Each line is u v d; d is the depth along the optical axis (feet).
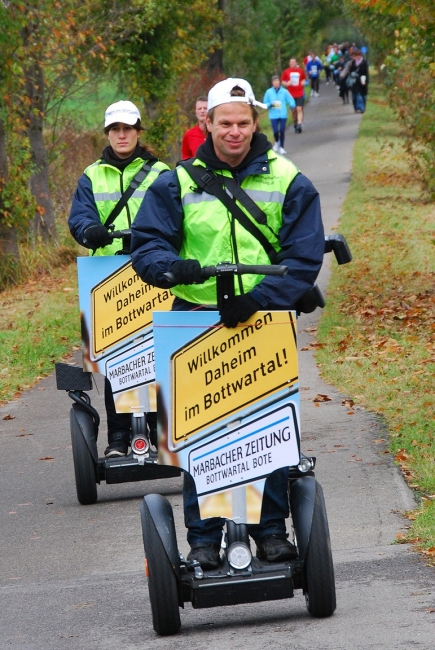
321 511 34.45
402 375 74.13
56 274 145.28
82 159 187.93
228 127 32.63
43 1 140.36
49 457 66.08
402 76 150.92
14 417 77.92
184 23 208.33
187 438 33.45
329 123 326.24
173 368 33.35
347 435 62.28
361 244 135.03
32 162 146.10
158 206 33.60
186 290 34.06
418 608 35.35
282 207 33.35
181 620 37.01
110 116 53.83
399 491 51.16
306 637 33.35
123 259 51.70
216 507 33.45
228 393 32.99
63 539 49.67
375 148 249.55
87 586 42.14
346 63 397.19
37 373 92.58
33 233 151.74
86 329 52.60
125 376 52.54
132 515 52.49
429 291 103.19
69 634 36.42
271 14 329.93
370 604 36.29
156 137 213.46
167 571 33.88
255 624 35.53
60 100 167.63
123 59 199.82
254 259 33.47
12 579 44.91
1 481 61.77
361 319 94.53
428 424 60.90
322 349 85.66
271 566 33.88
